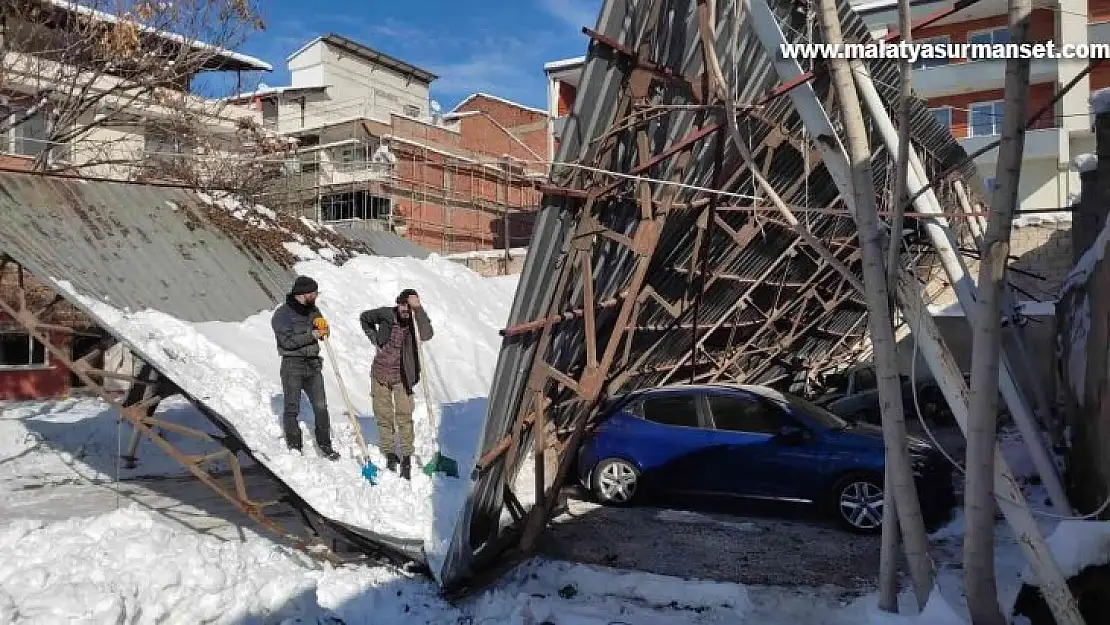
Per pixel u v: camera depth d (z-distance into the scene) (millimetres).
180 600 4945
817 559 6688
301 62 37031
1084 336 7832
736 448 8109
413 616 5258
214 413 6301
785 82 4879
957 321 17188
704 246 8344
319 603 5262
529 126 36250
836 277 14891
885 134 4758
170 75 16234
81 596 4562
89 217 8430
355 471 6949
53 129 15195
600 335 7316
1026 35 3613
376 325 7500
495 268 21516
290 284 10664
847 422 8531
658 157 5629
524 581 6105
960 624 3996
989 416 3912
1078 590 4059
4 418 12312
